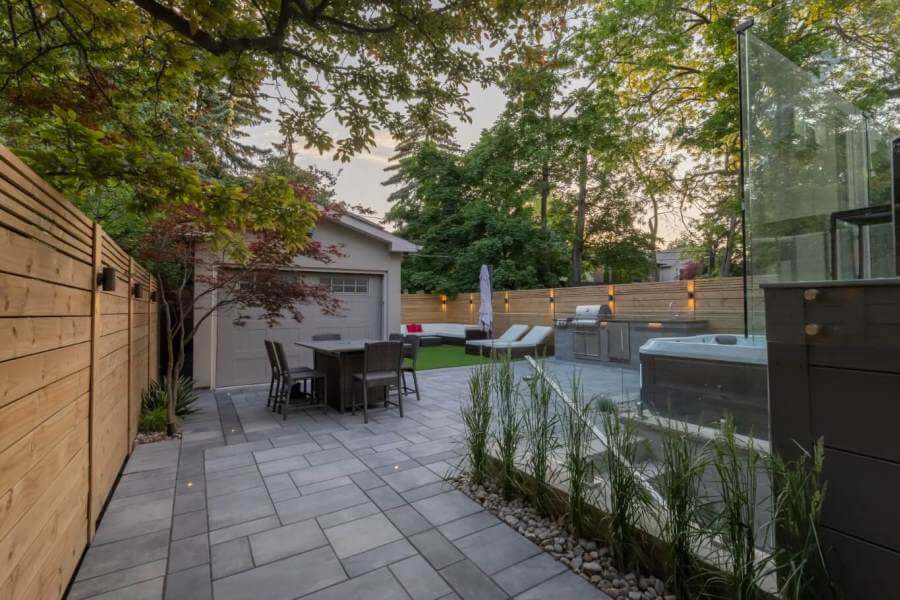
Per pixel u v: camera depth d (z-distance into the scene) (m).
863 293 1.17
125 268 2.93
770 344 1.38
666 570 1.59
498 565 1.80
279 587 1.67
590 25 7.75
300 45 2.86
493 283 12.28
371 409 4.62
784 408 1.34
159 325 5.34
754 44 2.29
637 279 14.72
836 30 2.13
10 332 1.16
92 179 1.98
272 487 2.62
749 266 2.24
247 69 2.62
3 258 1.11
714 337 2.87
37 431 1.36
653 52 7.63
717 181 9.63
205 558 1.87
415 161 14.86
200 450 3.30
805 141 2.14
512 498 2.38
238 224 3.06
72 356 1.71
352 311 7.10
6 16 2.13
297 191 4.43
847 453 1.20
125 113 2.56
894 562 1.11
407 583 1.68
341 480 2.72
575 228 14.16
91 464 2.00
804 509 1.25
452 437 3.62
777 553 1.30
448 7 2.68
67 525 1.66
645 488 1.74
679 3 6.97
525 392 2.49
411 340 5.12
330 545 1.96
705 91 7.51
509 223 12.70
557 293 8.79
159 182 2.17
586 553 1.86
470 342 9.26
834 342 1.22
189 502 2.41
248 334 6.09
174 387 3.88
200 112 3.51
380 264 7.31
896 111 1.94
